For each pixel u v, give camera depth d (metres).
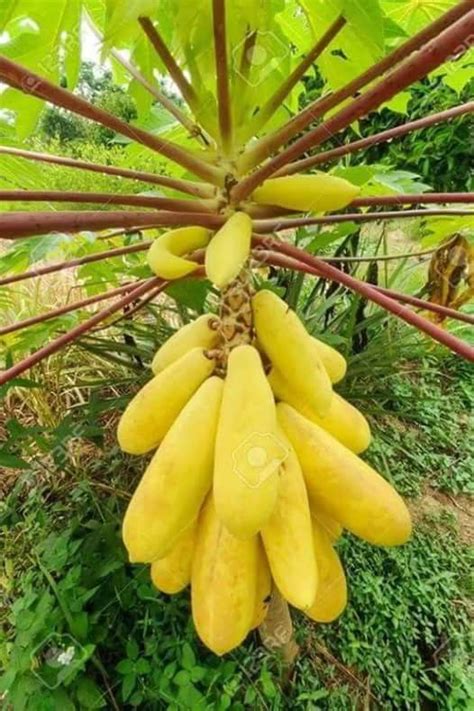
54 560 1.15
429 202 0.76
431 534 1.62
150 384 0.64
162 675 1.08
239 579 0.62
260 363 0.59
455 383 2.34
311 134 0.57
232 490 0.53
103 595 1.19
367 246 2.26
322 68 0.90
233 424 0.55
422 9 0.92
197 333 0.69
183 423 0.58
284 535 0.59
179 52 0.76
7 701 1.04
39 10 0.74
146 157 1.58
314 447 0.61
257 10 0.67
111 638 1.18
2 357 1.71
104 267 1.32
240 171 0.70
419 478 1.83
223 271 0.56
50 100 0.57
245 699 1.08
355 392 1.76
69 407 1.65
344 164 2.03
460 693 1.22
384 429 1.96
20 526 1.42
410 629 1.33
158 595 1.20
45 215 0.57
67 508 1.40
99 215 0.59
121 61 0.83
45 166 2.09
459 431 2.09
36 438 1.25
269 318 0.62
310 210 0.66
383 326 2.07
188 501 0.57
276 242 0.69
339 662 1.25
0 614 1.22
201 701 1.04
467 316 0.85
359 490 0.61
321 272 0.68
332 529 0.73
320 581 0.70
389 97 0.50
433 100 2.38
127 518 0.59
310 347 0.62
